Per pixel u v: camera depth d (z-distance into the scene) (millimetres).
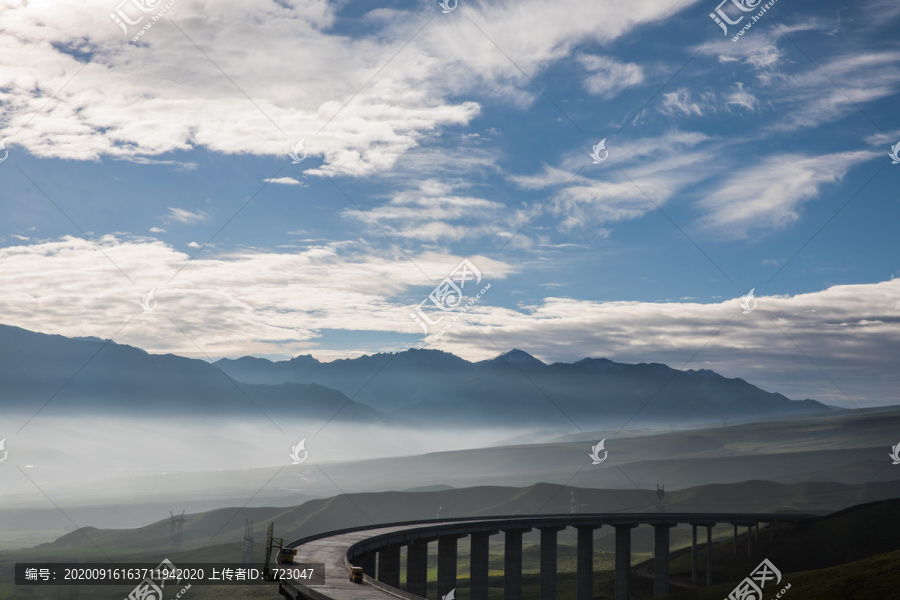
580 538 169500
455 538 141750
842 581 118062
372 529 123062
